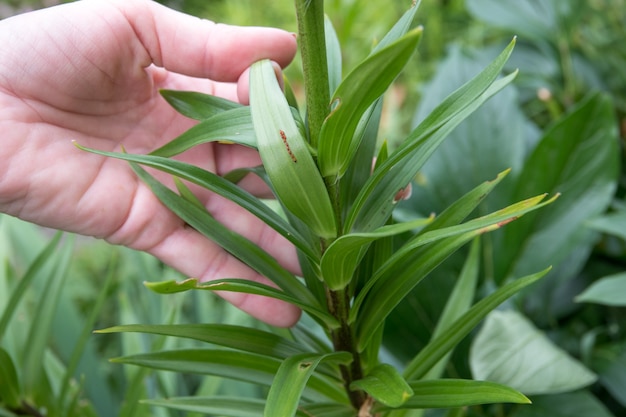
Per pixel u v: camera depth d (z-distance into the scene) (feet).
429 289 1.50
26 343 1.26
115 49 1.11
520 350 1.32
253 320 1.69
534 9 2.12
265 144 0.84
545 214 1.59
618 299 1.36
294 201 0.86
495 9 2.14
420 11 3.12
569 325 1.71
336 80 0.99
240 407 1.03
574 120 1.51
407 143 0.86
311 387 1.09
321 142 0.83
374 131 1.00
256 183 1.27
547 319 1.67
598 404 1.41
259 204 0.93
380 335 1.05
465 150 1.63
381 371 0.94
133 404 1.27
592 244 1.61
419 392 0.92
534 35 2.07
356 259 0.91
